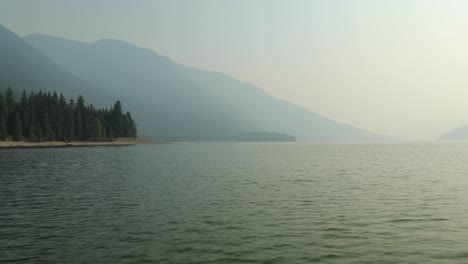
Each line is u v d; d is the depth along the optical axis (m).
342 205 34.69
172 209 32.75
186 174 63.62
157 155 132.62
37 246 21.94
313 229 25.84
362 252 20.81
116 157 111.25
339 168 77.31
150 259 19.70
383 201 36.72
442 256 20.05
